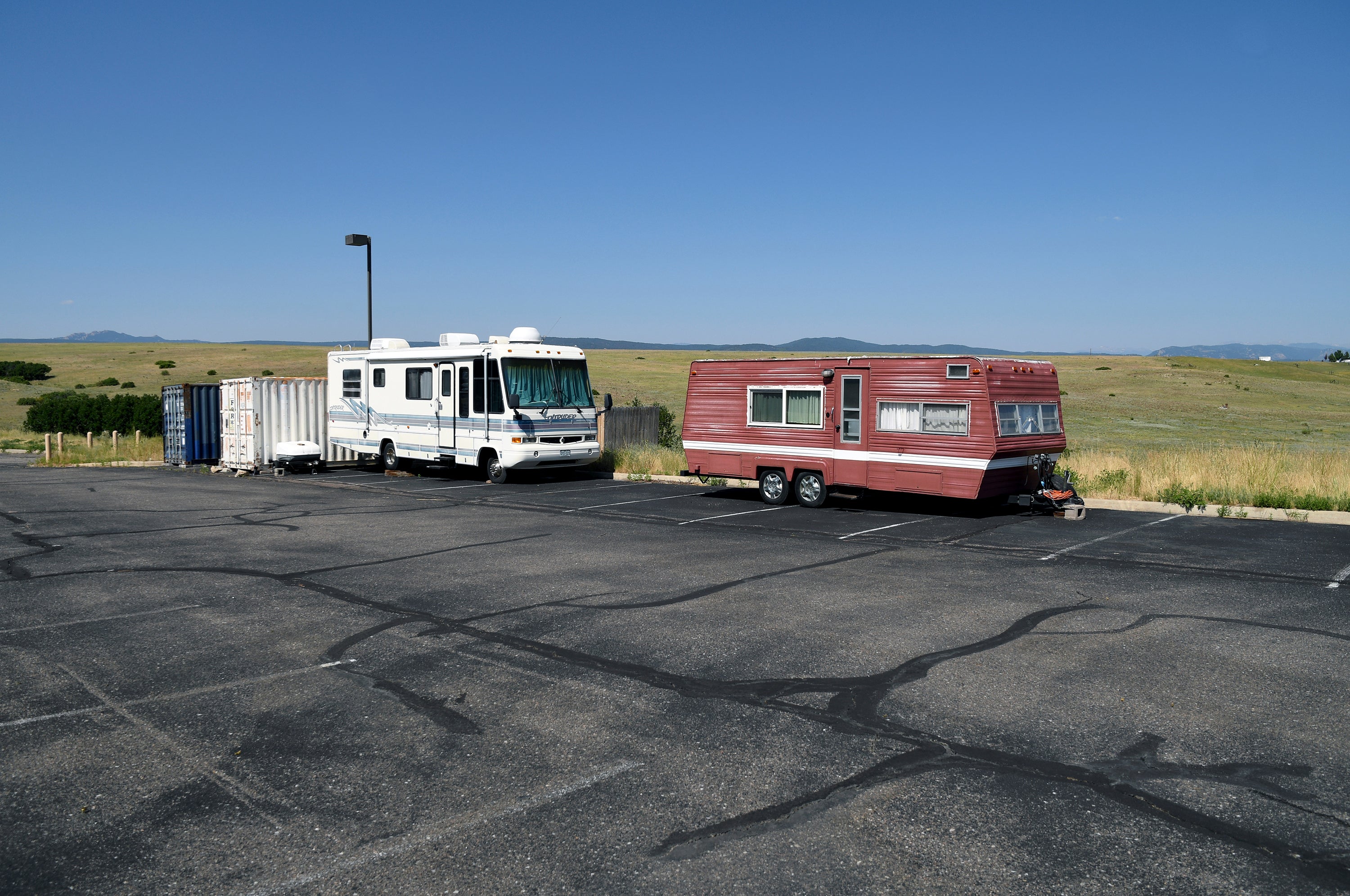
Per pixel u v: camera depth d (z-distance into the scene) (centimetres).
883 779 460
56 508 1588
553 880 367
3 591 905
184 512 1524
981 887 361
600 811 427
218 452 2578
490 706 569
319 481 2083
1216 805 430
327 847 395
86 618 796
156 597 877
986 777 461
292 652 689
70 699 588
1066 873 371
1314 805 429
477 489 1869
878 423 1437
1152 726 526
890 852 388
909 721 538
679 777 464
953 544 1159
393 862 382
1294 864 379
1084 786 451
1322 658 655
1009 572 977
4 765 483
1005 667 639
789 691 594
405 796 444
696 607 826
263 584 936
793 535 1245
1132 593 866
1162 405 6975
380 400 2195
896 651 681
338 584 934
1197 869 374
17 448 3759
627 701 578
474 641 715
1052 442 1441
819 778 461
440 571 1000
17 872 376
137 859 386
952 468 1353
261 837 405
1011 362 1374
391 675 631
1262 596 852
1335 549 1093
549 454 1928
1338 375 11381
